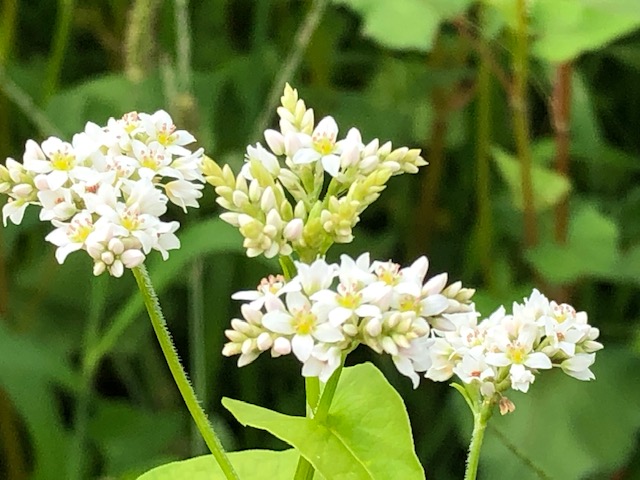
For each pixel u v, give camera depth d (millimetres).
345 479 172
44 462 262
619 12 239
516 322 182
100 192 175
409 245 317
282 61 327
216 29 351
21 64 344
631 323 294
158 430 282
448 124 316
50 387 285
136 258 172
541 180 258
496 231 291
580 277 267
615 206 303
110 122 182
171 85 268
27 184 179
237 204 175
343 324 166
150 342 305
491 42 279
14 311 300
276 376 301
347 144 177
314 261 174
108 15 348
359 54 336
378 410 177
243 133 316
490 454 252
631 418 253
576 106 294
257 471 194
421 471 173
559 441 251
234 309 299
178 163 181
